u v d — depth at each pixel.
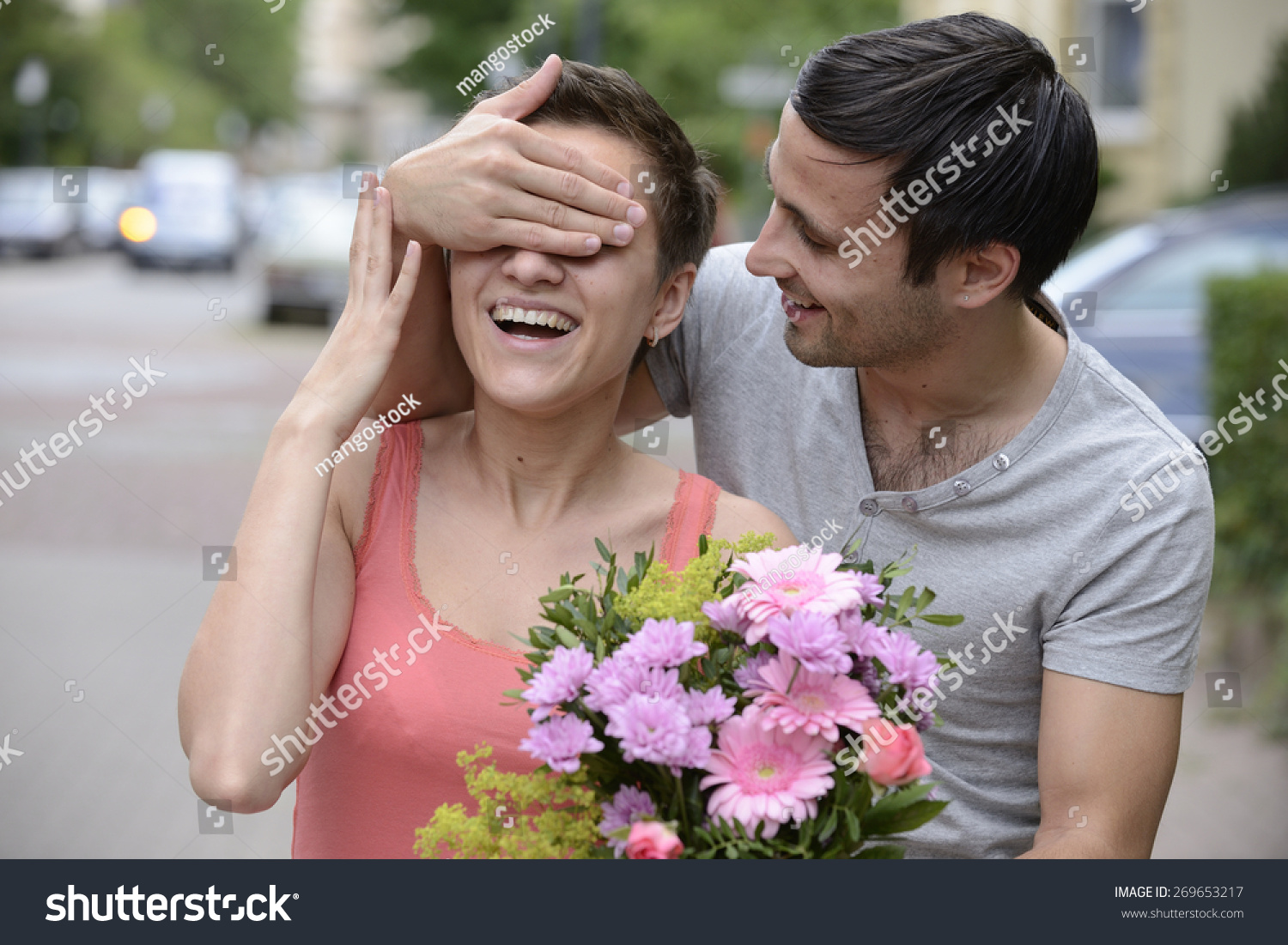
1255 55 15.14
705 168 1.93
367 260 1.83
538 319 1.74
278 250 15.12
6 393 11.54
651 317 1.86
